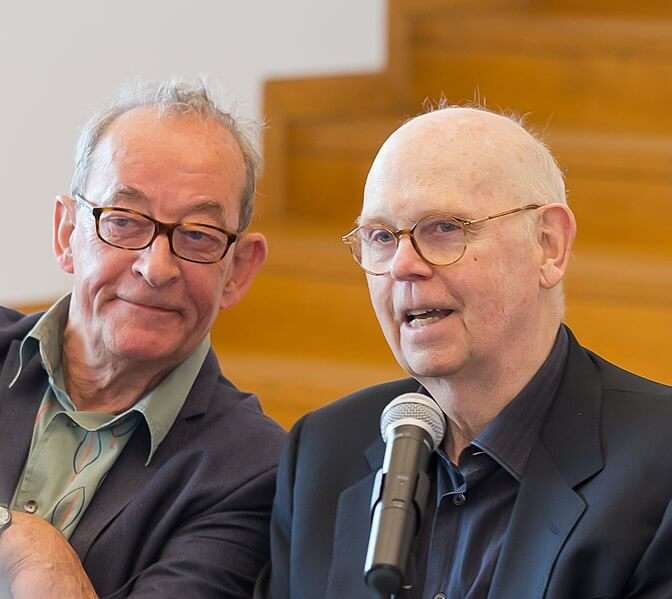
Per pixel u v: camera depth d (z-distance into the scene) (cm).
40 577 438
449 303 392
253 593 454
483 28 881
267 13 858
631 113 852
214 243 468
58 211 491
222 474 467
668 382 715
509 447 401
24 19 761
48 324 489
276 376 729
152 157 462
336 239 792
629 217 792
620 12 934
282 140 852
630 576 378
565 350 414
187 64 834
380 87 912
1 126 761
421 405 377
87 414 478
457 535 406
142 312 466
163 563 454
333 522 431
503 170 394
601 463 392
